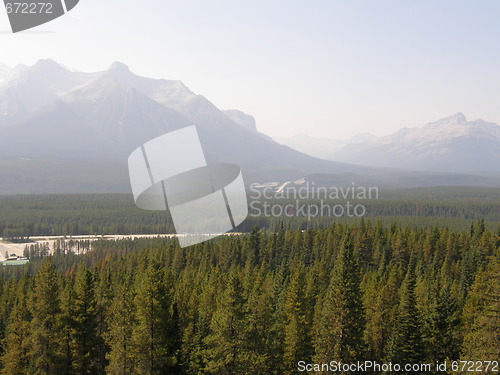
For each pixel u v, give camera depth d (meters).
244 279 74.56
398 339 50.47
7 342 52.38
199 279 79.12
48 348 45.47
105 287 59.91
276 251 119.38
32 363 45.78
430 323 51.66
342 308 45.81
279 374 49.38
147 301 43.84
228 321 43.59
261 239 122.50
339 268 47.66
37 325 45.94
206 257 109.25
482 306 54.09
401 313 53.25
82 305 48.59
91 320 49.00
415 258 105.88
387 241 109.50
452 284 77.12
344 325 45.62
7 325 58.28
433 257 105.31
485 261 91.00
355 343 45.94
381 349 53.91
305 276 84.69
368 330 53.72
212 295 58.91
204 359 45.03
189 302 59.88
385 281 70.12
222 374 43.72
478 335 42.84
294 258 106.38
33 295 48.03
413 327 51.78
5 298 70.69
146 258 105.31
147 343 44.00
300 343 50.56
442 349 50.34
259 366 44.41
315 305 63.31
